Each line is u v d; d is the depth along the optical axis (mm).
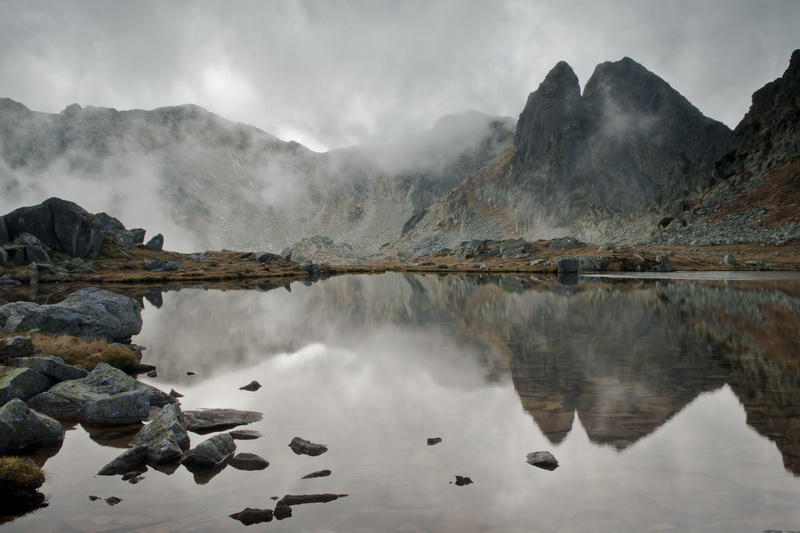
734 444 12133
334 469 11148
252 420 14797
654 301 48188
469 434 13281
